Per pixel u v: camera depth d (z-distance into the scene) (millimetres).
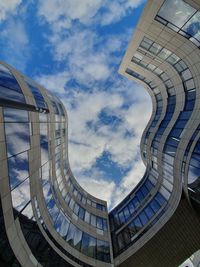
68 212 29281
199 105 24000
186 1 17953
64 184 31609
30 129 18141
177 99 30688
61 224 24875
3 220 13219
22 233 15688
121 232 36219
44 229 19953
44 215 20766
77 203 35531
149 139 36594
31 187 18047
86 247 27453
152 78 36438
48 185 23234
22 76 21453
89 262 25266
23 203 16281
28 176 17406
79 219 31859
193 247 28172
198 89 24844
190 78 26344
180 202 27328
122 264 29453
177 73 28953
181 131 26391
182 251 28609
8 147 14039
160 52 27594
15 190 14977
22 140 16359
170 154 28266
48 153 23250
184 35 21797
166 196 31875
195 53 22766
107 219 41375
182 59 25672
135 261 29297
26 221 16547
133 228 34281
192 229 27625
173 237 28359
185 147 24484
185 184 25234
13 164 14719
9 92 15406
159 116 36344
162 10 20469
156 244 28844
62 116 31094
